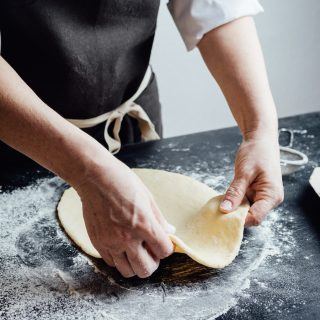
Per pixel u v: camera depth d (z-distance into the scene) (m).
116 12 0.97
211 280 0.73
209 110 1.92
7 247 0.81
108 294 0.70
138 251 0.69
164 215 0.89
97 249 0.72
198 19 0.98
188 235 0.83
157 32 1.72
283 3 1.78
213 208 0.84
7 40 0.94
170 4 1.07
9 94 0.71
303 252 0.78
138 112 1.09
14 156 1.05
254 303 0.68
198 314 0.67
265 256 0.77
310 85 1.98
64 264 0.77
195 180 0.96
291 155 1.02
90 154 0.69
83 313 0.67
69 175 0.70
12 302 0.69
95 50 0.97
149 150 1.08
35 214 0.89
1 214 0.89
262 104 0.92
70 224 0.85
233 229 0.79
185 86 1.85
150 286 0.72
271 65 1.90
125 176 0.69
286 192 0.93
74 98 1.01
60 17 0.92
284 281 0.72
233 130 1.16
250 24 1.01
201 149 1.09
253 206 0.82
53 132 0.70
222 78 0.98
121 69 1.03
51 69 0.96
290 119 1.19
